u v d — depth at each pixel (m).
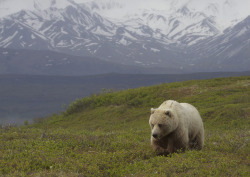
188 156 33.47
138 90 154.12
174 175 28.41
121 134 54.69
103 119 133.75
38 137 46.41
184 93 141.25
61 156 34.72
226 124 94.00
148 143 43.88
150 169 30.27
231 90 135.00
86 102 157.38
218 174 28.33
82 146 40.94
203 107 117.56
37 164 32.06
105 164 32.41
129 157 36.19
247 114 97.62
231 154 36.19
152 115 35.38
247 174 28.25
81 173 29.42
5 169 29.95
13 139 45.56
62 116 155.25
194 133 38.81
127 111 136.00
